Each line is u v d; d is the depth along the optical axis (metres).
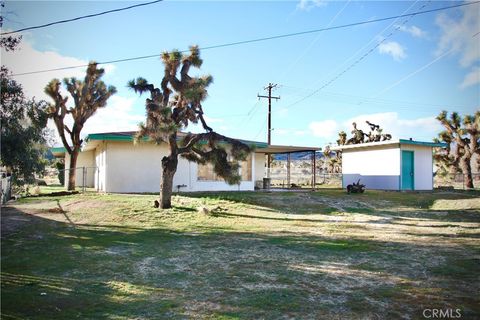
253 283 5.32
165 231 9.77
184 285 5.22
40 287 5.09
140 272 5.88
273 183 34.62
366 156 24.39
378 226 10.77
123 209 12.44
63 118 20.22
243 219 11.85
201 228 10.28
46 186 27.50
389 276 5.69
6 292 4.85
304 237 9.03
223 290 5.00
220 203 14.34
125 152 17.83
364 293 4.90
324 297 4.74
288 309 4.30
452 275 5.75
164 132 11.55
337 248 7.74
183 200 14.36
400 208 14.83
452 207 14.88
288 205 14.74
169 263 6.46
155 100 12.30
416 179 22.52
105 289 5.02
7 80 8.94
